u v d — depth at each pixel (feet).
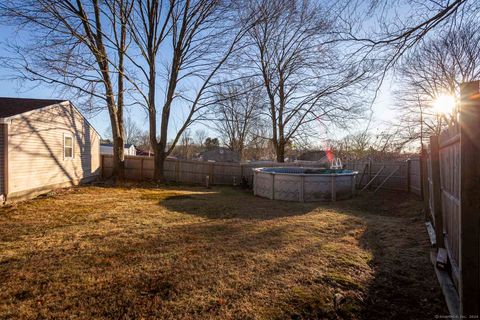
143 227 17.11
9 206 23.72
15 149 26.71
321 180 29.73
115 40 41.68
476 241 5.99
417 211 23.22
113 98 42.19
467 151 6.05
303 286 9.20
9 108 30.07
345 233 16.24
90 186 37.81
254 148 125.08
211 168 49.37
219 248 13.04
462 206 6.15
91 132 44.21
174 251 12.59
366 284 9.46
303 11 24.08
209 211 22.79
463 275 6.13
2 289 8.87
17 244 13.53
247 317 7.49
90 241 14.07
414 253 12.67
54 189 33.45
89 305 8.00
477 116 5.91
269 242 14.07
